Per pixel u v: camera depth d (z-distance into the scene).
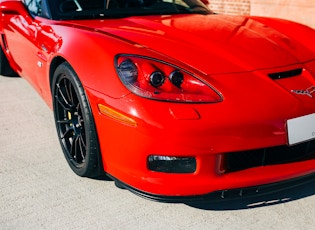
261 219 2.23
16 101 4.03
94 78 2.25
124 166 2.17
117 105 2.10
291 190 2.49
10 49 4.03
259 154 2.20
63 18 3.08
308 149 2.33
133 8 3.26
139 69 2.13
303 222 2.20
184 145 1.99
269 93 2.13
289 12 6.35
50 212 2.30
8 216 2.27
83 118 2.34
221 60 2.30
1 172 2.73
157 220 2.23
